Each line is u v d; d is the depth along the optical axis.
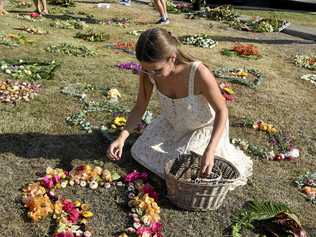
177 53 4.56
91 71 8.31
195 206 4.51
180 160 4.75
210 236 4.32
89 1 16.97
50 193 4.59
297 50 11.88
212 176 4.67
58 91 7.20
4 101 6.59
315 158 6.09
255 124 6.71
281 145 6.30
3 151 5.30
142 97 5.00
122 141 4.80
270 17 17.27
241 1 21.28
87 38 10.66
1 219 4.24
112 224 4.33
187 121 4.91
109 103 6.89
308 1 21.66
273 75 9.42
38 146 5.50
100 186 4.84
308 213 4.84
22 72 7.72
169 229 4.33
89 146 5.62
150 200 4.51
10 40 9.56
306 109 7.73
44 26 11.66
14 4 14.61
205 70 4.59
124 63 8.91
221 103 4.57
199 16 15.81
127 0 16.73
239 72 9.22
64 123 6.15
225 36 12.80
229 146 5.26
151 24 13.45
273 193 5.11
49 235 4.12
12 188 4.68
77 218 4.30
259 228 4.48
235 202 4.82
